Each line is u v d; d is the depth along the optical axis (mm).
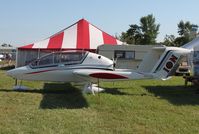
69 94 12305
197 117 8875
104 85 15688
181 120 8453
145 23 92938
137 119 8398
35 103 10195
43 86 14703
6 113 8586
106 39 25719
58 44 24656
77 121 7969
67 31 25672
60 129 7199
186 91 14375
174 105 10602
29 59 26078
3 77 18781
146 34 92562
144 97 12172
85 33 25516
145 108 9914
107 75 12203
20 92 12555
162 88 15297
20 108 9312
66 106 9875
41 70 12938
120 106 10031
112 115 8789
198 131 7438
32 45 25359
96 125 7664
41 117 8250
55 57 13062
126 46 24250
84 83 12945
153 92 13805
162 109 9859
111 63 13133
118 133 7098
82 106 9891
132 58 24297
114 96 12031
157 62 13578
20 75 13016
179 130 7465
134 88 14875
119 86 15461
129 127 7594
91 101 10648
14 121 7742
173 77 21547
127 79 12727
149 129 7480
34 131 6949
